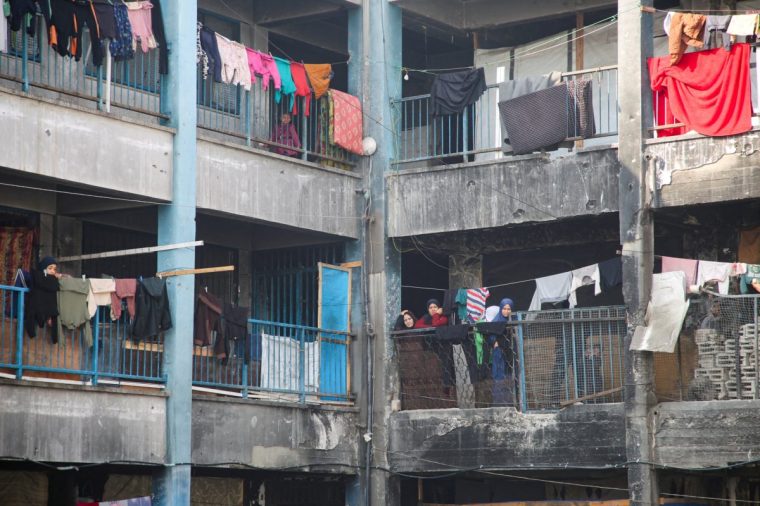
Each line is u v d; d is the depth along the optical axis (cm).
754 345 2728
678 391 2822
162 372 2812
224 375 3119
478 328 3028
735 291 2923
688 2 3219
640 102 2892
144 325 2711
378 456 3195
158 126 2811
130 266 3166
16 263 2847
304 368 3125
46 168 2572
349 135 3284
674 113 2853
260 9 3475
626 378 2836
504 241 3362
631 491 2798
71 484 2897
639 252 2858
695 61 2828
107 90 2716
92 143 2670
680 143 2852
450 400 3130
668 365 2838
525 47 3434
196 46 2903
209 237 3359
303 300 3425
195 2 2905
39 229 2939
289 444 3041
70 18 2595
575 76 3331
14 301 2627
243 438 2930
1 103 2495
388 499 3173
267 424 2994
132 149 2756
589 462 2902
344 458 3177
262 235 3450
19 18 2491
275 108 3294
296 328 3166
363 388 3244
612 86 3294
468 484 3531
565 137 3005
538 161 3075
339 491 3578
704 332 2792
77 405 2575
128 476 3034
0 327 2611
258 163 3069
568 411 2934
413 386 3181
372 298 3272
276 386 3066
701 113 2812
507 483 3466
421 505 3400
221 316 2884
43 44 2833
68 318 2580
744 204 2873
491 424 3033
